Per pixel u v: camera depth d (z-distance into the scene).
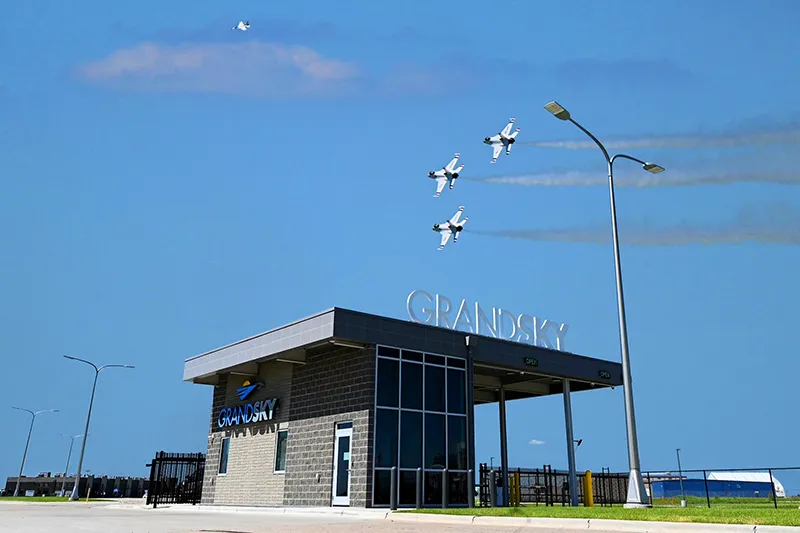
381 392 23.58
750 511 15.57
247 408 29.20
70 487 82.62
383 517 18.58
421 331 25.38
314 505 24.27
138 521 16.92
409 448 23.75
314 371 26.09
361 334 23.59
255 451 28.34
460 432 25.47
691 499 34.19
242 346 28.48
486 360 27.36
